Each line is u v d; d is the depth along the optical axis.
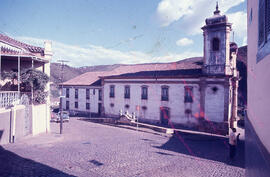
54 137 14.84
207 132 18.03
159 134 18.12
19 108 13.34
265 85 2.67
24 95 14.27
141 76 24.61
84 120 28.44
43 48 17.42
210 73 18.89
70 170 8.08
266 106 2.63
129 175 7.85
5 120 12.05
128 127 21.83
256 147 3.00
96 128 21.19
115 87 28.28
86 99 34.44
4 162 8.52
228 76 17.91
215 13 19.36
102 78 29.89
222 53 18.36
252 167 3.50
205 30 19.25
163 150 12.19
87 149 11.82
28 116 14.66
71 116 32.72
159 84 23.14
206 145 13.80
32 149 11.18
